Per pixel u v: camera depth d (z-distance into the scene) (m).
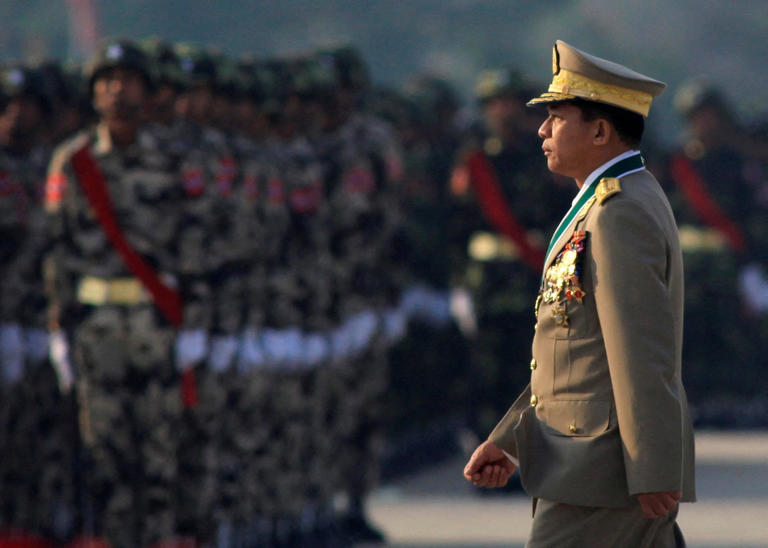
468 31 140.50
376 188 35.75
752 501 43.94
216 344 30.16
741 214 59.25
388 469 48.88
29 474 33.03
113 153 29.06
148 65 29.05
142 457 29.27
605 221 17.08
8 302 32.53
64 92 33.81
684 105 59.28
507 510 42.28
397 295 38.03
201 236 29.42
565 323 17.39
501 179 44.88
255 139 33.28
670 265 17.30
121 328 28.94
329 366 35.16
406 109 47.88
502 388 45.25
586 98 17.61
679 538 18.14
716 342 59.88
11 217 32.44
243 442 32.25
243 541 32.78
